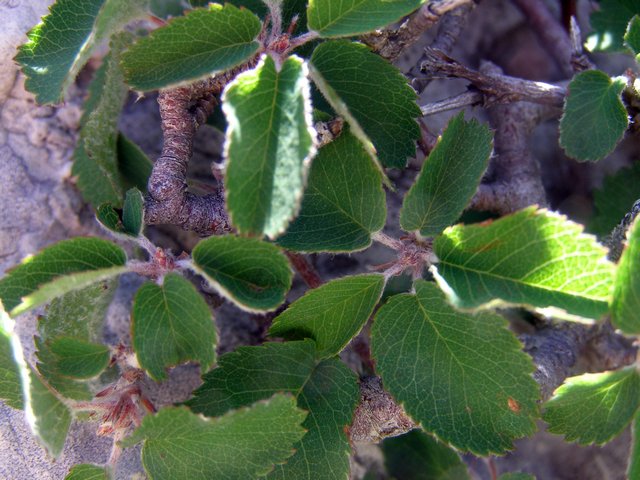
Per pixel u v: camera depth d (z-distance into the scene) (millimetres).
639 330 87
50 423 89
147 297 91
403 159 110
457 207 98
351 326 101
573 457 146
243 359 100
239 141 83
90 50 100
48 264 93
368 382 115
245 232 82
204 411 98
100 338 119
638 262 86
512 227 87
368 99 107
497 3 164
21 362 87
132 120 147
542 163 157
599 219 140
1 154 132
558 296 86
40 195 133
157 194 109
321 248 100
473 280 90
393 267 101
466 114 151
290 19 115
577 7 163
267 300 89
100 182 128
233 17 96
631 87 121
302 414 91
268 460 94
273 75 89
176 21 95
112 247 93
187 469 95
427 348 96
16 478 112
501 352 93
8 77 131
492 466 129
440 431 96
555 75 161
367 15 99
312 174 102
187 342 93
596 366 137
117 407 101
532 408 94
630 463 94
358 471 138
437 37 142
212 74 95
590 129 116
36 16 130
